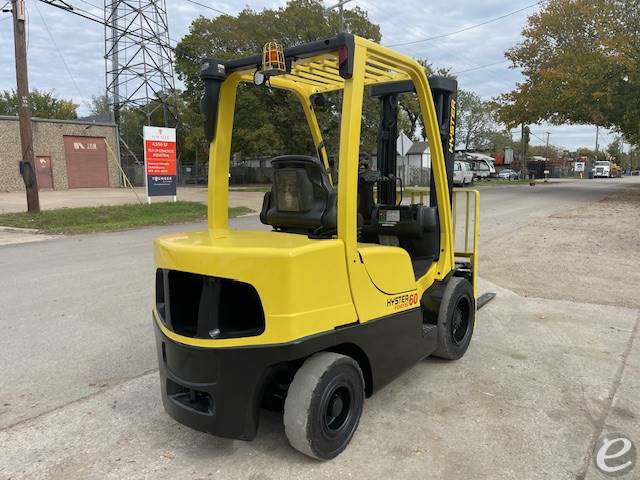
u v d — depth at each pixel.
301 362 3.21
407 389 4.15
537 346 5.10
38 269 8.84
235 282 3.01
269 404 3.55
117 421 3.69
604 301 6.69
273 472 3.06
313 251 2.97
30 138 16.00
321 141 4.80
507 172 56.19
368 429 3.53
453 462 3.15
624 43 24.23
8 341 5.29
